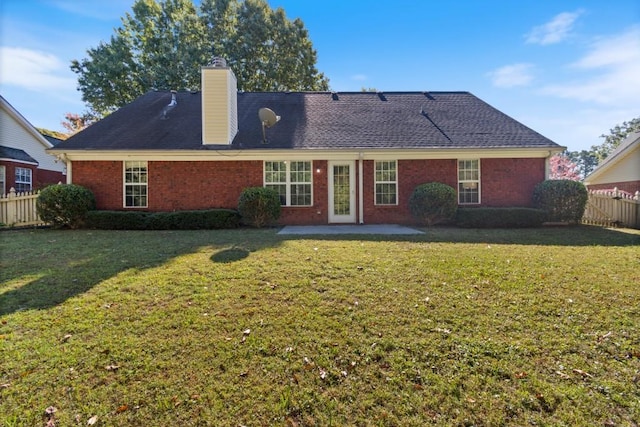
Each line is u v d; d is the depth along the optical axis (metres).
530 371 2.47
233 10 21.28
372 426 1.99
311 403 2.19
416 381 2.39
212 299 3.78
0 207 10.16
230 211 10.25
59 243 7.03
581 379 2.38
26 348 2.77
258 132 11.70
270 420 2.05
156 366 2.56
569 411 2.08
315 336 2.99
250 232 8.98
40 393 2.26
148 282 4.30
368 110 12.91
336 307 3.56
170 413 2.09
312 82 23.83
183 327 3.15
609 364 2.55
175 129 11.71
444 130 11.72
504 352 2.71
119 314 3.41
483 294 3.88
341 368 2.55
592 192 11.56
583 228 9.95
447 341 2.89
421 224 10.95
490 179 11.29
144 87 19.94
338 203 11.42
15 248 6.45
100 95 20.09
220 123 10.98
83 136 11.12
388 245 6.60
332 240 7.26
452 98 13.76
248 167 11.21
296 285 4.19
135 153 10.74
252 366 2.57
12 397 2.21
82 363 2.59
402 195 11.36
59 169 19.02
